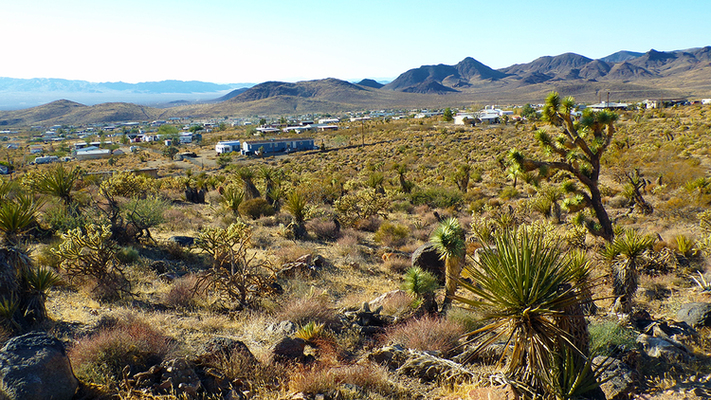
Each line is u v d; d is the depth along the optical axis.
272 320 8.73
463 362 6.02
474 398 4.96
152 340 6.03
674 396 5.51
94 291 9.00
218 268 10.25
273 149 105.06
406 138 106.81
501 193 34.00
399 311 9.41
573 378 4.84
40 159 113.94
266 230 19.19
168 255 13.43
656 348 7.08
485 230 16.66
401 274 14.55
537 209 24.16
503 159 48.75
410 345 7.29
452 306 9.74
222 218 20.48
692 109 94.12
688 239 15.78
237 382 5.57
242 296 9.52
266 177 28.92
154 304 8.91
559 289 5.03
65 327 6.95
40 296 7.04
